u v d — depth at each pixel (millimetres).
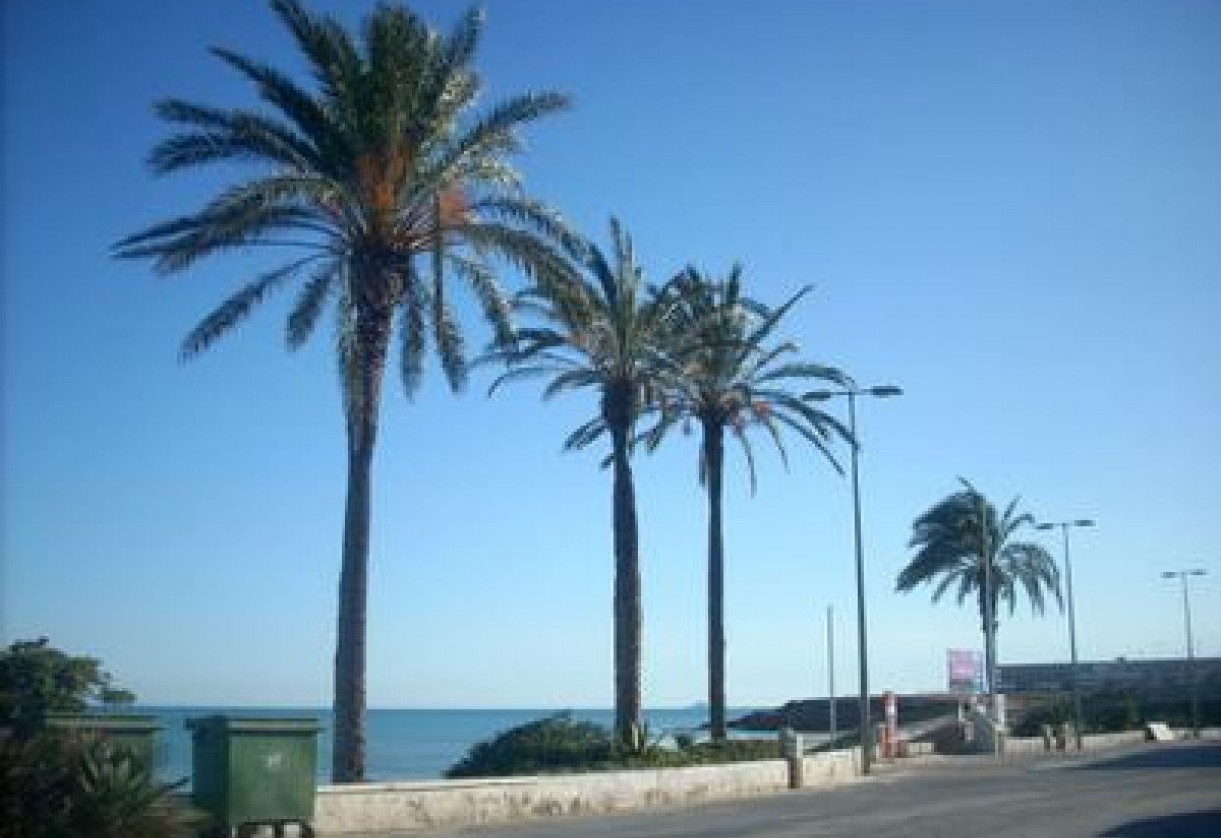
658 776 30906
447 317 29891
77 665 37500
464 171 29219
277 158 27688
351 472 28500
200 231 27109
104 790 15516
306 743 21375
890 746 55750
